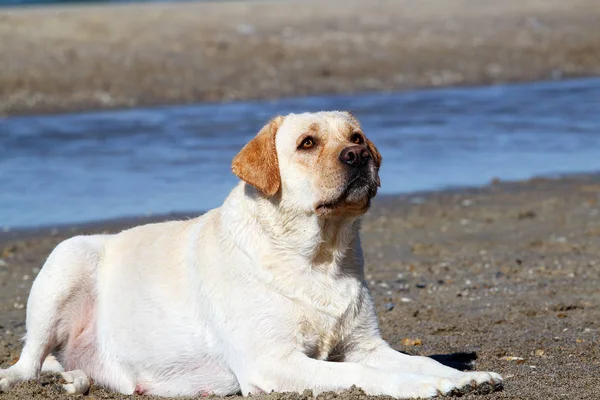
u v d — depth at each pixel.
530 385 7.78
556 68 34.53
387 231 14.94
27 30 35.38
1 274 12.93
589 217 15.55
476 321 10.25
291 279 7.41
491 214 15.93
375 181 7.50
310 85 30.83
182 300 7.87
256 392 7.34
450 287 11.73
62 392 7.94
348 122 7.77
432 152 21.52
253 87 30.36
